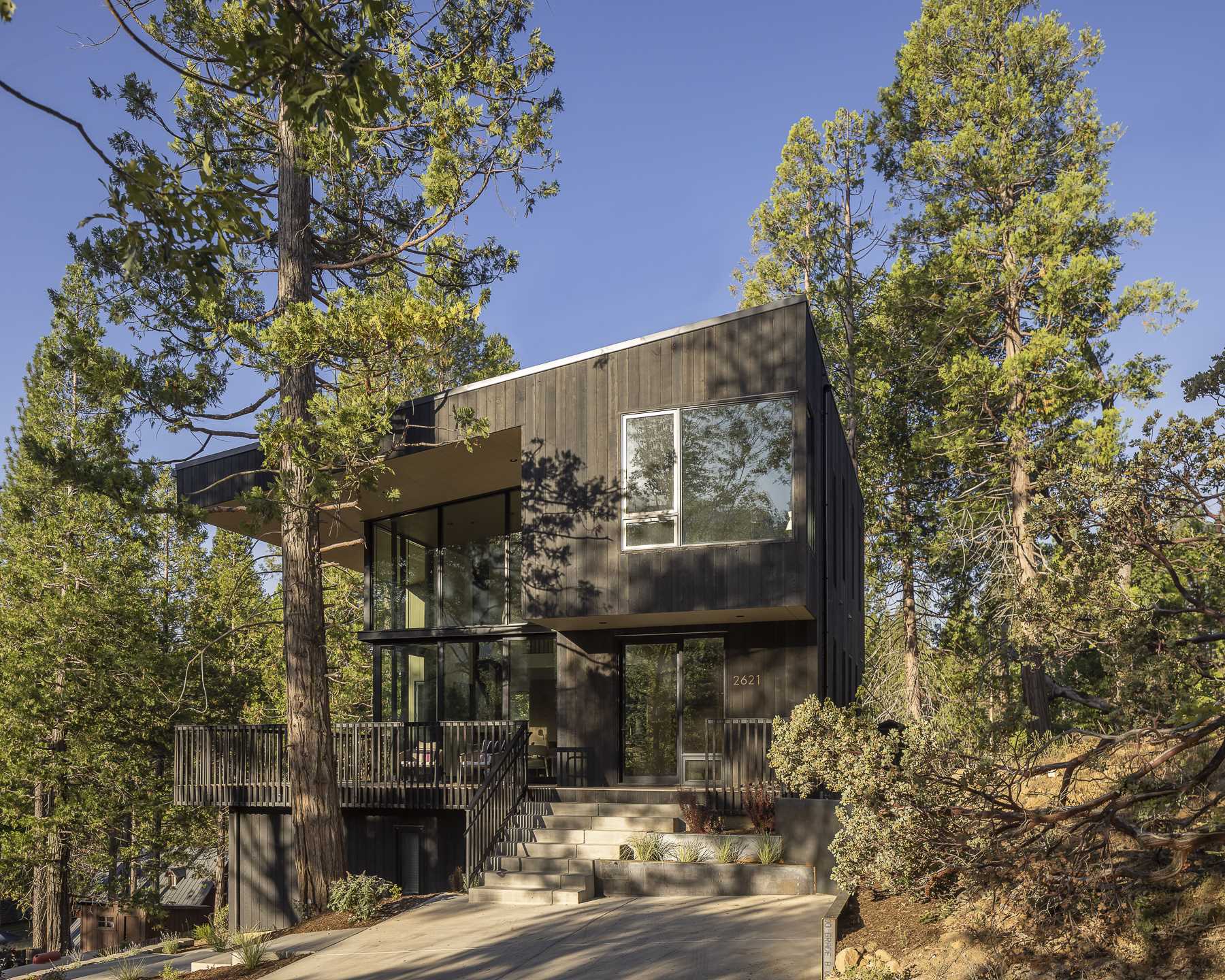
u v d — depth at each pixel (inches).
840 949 411.8
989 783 369.1
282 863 783.1
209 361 732.0
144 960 613.6
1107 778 387.2
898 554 1364.4
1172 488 353.4
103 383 654.5
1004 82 1154.7
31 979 593.3
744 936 452.4
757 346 639.8
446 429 719.1
